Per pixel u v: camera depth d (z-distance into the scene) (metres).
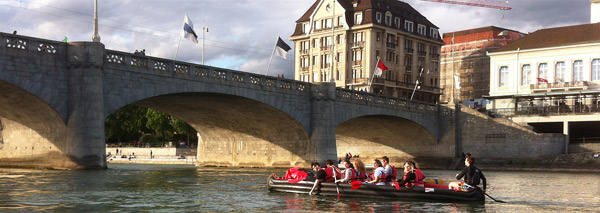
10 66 37.38
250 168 61.12
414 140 76.44
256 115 57.62
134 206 22.59
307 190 27.27
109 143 114.44
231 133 64.88
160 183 34.16
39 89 38.91
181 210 21.72
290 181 28.14
